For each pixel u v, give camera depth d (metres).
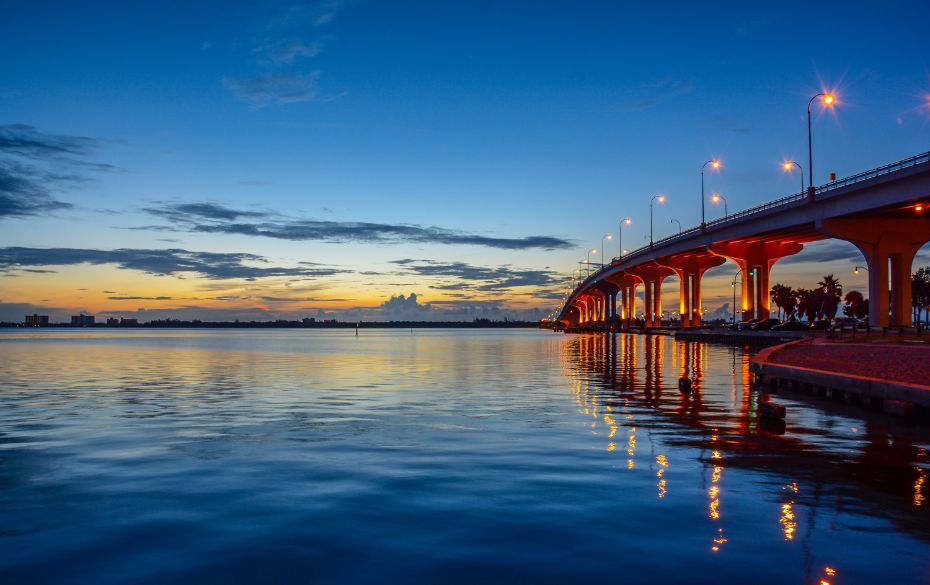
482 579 9.33
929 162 61.72
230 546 10.68
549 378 42.56
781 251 119.88
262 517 12.12
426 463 16.45
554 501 12.96
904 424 23.03
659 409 26.72
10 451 18.52
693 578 9.27
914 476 15.06
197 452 18.16
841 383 29.12
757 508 12.45
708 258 154.88
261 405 28.89
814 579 9.22
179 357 75.06
